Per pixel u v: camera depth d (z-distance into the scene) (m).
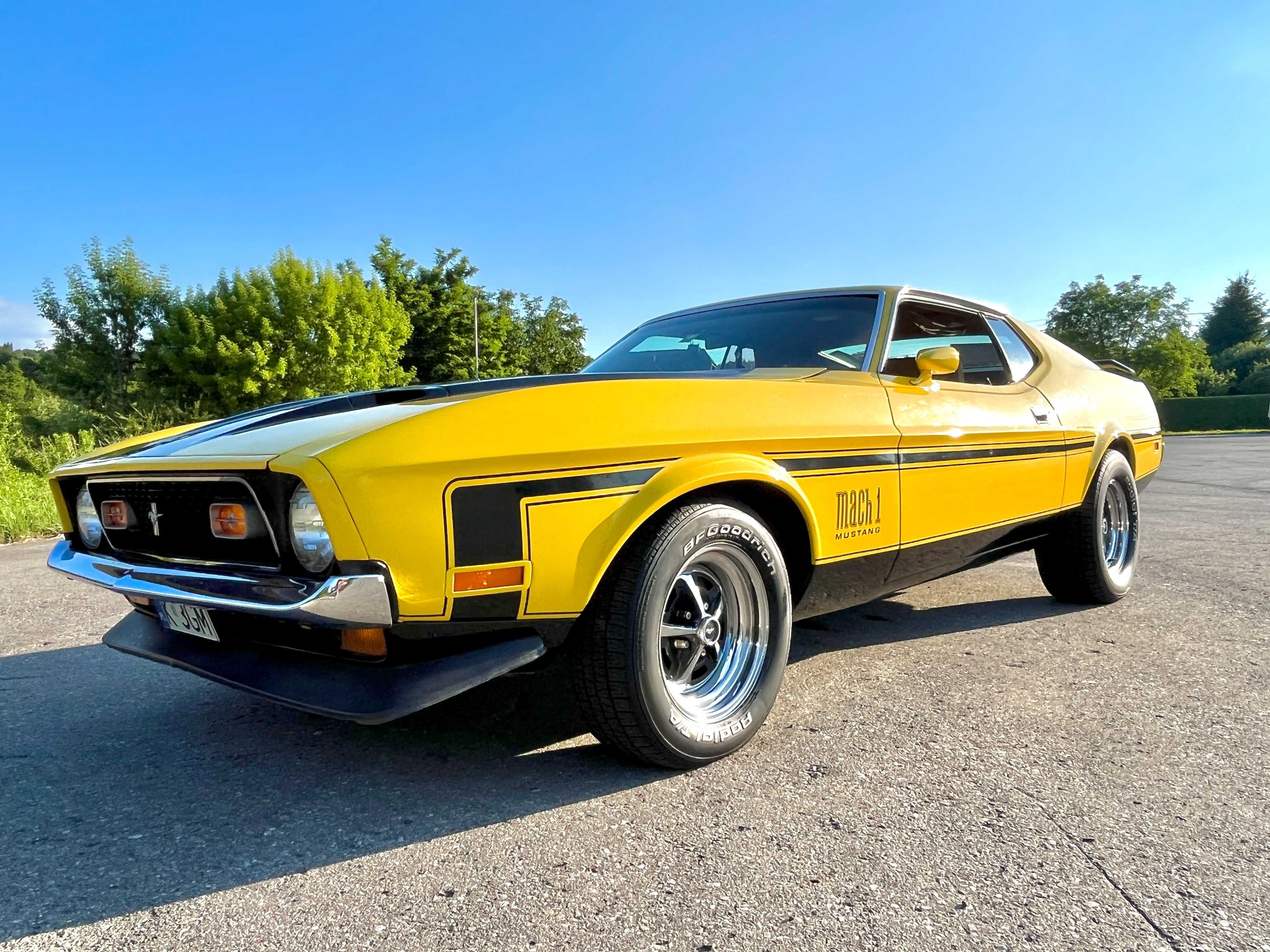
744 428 2.19
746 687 2.22
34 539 7.96
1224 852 1.65
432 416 1.74
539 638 1.87
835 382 2.56
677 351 3.23
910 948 1.35
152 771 2.18
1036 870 1.59
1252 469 12.75
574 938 1.39
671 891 1.53
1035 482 3.31
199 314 27.36
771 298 3.36
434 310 38.88
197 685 2.96
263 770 2.17
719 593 2.24
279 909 1.50
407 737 2.38
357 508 1.61
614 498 1.91
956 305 3.39
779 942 1.37
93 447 14.96
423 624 1.71
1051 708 2.51
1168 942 1.36
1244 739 2.24
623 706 1.95
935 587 4.45
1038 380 3.65
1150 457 4.41
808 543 2.37
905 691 2.69
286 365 27.33
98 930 1.45
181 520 1.98
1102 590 3.78
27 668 3.20
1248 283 82.56
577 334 45.75
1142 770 2.05
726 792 1.96
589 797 1.95
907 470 2.67
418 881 1.59
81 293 26.61
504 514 1.76
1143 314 41.09
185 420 25.45
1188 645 3.19
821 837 1.73
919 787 1.97
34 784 2.10
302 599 1.63
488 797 1.96
